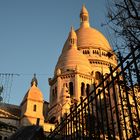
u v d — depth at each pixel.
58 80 94.31
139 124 9.19
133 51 9.52
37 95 86.31
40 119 81.19
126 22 13.88
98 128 10.75
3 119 79.62
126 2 13.86
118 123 9.72
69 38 111.12
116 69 10.50
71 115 12.62
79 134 11.75
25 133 15.69
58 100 87.19
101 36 123.75
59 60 102.56
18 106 93.56
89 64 102.44
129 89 11.77
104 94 10.71
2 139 59.56
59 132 13.86
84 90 91.56
